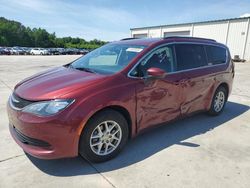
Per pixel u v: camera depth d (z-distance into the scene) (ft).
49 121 8.39
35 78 11.15
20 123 8.83
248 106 19.84
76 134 8.85
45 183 8.54
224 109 18.62
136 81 10.52
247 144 12.23
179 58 12.91
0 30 271.49
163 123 12.26
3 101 19.45
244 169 9.79
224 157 10.75
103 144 9.96
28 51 160.45
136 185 8.56
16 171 9.21
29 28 327.47
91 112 8.98
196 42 14.43
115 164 9.93
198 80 13.69
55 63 64.80
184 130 13.85
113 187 8.41
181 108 13.00
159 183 8.71
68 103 8.67
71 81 9.77
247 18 81.25
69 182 8.64
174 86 12.15
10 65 56.08
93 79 9.78
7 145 11.28
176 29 104.06
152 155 10.75
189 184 8.70
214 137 12.97
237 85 30.66
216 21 89.92
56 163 9.84
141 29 119.14
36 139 8.66
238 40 84.99
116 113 9.91
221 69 15.70
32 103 8.80
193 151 11.23
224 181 8.93
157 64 11.74
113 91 9.66
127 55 11.53
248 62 79.92
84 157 9.61
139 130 11.10
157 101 11.43
